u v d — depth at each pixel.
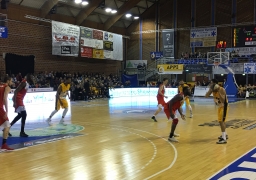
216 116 12.94
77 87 22.98
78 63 27.92
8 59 21.58
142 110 15.59
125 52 34.66
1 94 6.45
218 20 29.91
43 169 5.18
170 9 32.34
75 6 26.83
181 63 28.91
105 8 28.64
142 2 32.03
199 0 30.77
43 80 21.98
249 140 7.72
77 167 5.29
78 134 8.62
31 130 9.36
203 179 4.64
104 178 4.68
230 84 25.97
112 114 13.84
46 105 18.23
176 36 31.95
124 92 26.56
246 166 5.34
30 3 23.33
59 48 24.62
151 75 31.84
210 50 30.08
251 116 12.84
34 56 23.11
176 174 4.89
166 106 8.07
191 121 11.35
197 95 27.70
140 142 7.49
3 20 20.72
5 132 6.57
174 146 7.02
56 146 7.00
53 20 25.39
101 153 6.33
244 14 28.69
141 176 4.78
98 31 28.41
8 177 4.76
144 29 33.84
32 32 23.72
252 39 25.80
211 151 6.52
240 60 26.31
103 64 31.14
